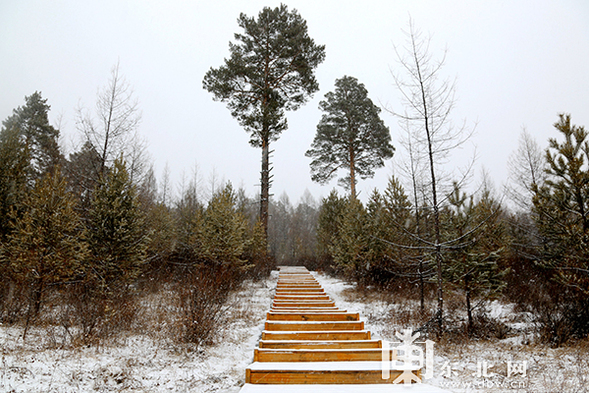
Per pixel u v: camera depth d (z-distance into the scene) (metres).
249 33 18.83
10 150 10.24
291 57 18.47
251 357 6.43
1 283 8.45
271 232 49.19
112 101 11.96
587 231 7.13
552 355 6.62
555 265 8.30
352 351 6.05
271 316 8.59
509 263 12.55
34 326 7.37
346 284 14.84
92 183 12.05
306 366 5.50
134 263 9.72
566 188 7.79
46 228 7.76
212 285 8.22
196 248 14.55
